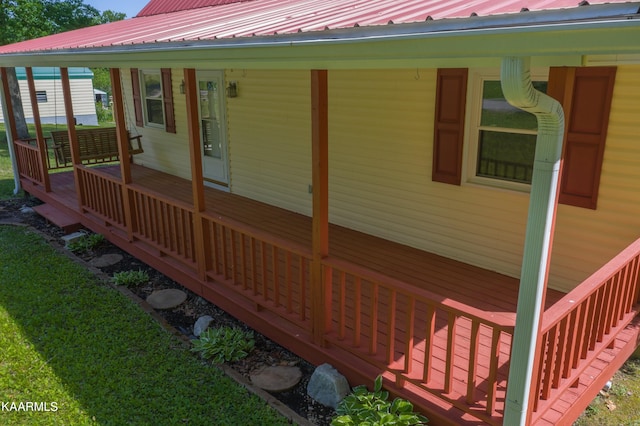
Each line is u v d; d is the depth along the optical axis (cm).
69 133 712
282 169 727
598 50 175
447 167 513
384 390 345
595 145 408
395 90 543
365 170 599
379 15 278
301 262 393
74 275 591
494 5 226
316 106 345
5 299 527
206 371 404
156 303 521
